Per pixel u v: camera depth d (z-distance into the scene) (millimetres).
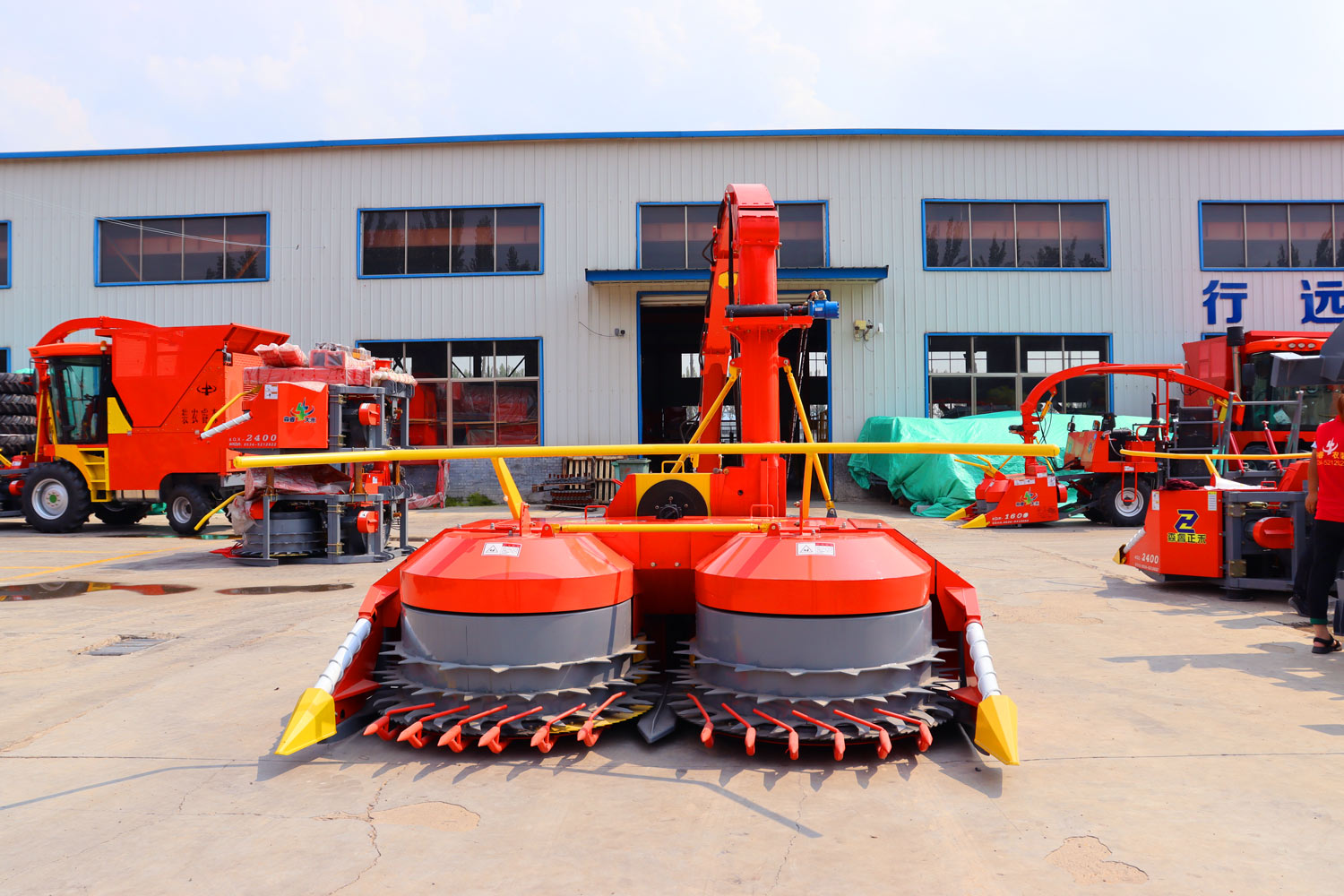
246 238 18922
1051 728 3520
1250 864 2326
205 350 11516
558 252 18609
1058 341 18562
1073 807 2715
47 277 18984
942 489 14773
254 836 2547
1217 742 3338
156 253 19000
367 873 2311
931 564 3566
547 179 18688
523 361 18703
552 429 18516
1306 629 5453
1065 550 9883
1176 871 2285
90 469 12383
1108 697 3963
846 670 3090
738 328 4391
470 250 18766
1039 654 4812
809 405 21234
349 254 18781
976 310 18469
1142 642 5094
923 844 2459
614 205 18594
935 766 3082
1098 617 5852
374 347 18781
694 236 18609
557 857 2393
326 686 3215
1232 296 18516
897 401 18391
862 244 18469
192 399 11586
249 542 9281
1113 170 18609
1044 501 12430
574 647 3262
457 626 3219
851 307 18422
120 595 7195
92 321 11781
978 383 18469
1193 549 6707
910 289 18453
